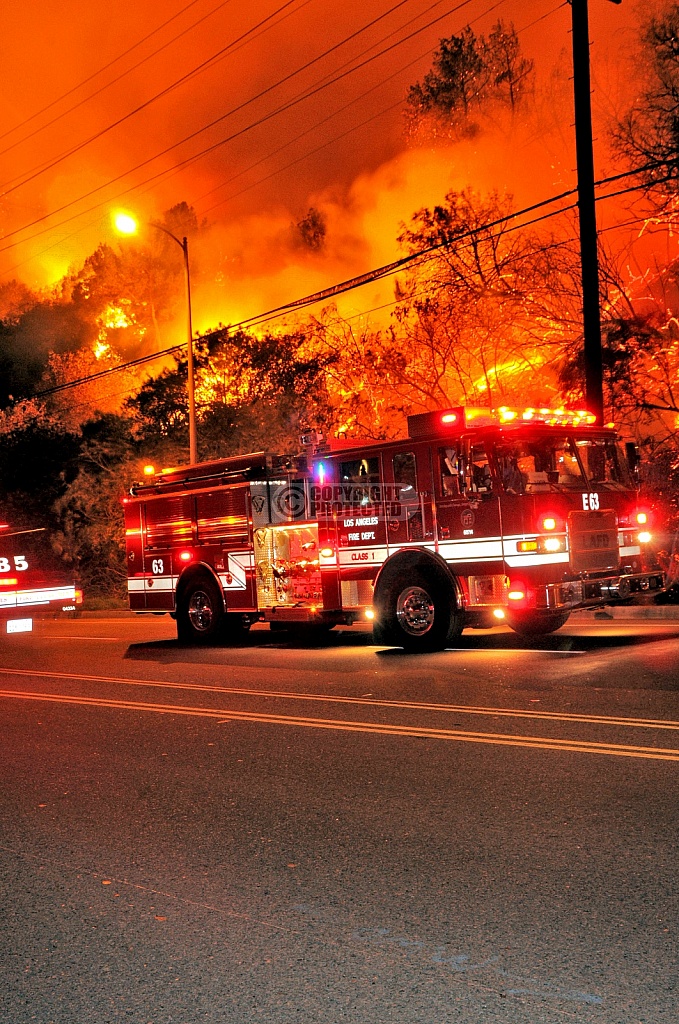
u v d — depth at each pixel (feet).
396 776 22.67
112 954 14.17
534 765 22.68
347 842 18.51
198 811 21.04
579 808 19.49
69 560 102.17
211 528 53.16
